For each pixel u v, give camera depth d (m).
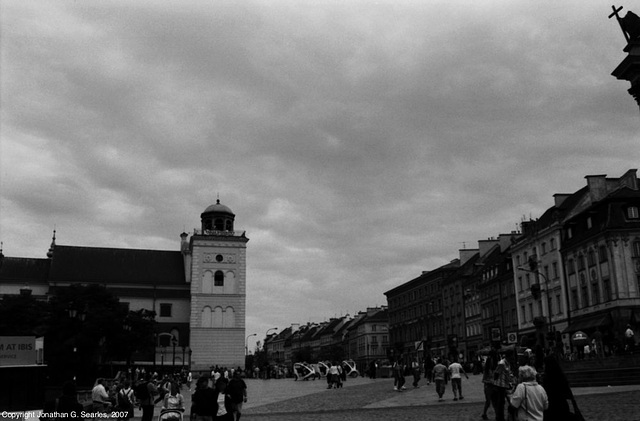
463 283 103.12
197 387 15.76
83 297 77.38
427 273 119.12
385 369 73.31
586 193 72.56
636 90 23.41
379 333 159.00
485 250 103.19
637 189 67.44
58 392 28.94
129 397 27.12
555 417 10.66
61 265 104.19
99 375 79.56
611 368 34.41
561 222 72.25
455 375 29.50
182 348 100.88
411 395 35.31
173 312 103.94
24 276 103.31
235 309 99.81
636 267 60.44
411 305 126.25
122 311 80.19
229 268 101.00
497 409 18.62
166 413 17.75
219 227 103.56
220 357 97.75
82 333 72.94
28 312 76.25
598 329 61.38
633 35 23.05
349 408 29.17
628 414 19.34
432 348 114.50
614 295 60.47
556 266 72.56
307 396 41.25
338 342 190.38
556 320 72.19
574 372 34.78
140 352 89.31
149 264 108.69
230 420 17.23
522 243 80.75
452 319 107.50
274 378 100.94
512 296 84.69
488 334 93.06
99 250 108.56
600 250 63.31
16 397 18.83
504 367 18.67
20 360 20.19
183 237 112.56
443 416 22.56
